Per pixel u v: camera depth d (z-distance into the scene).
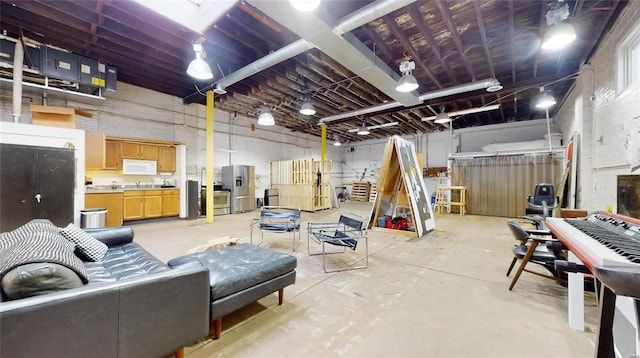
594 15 3.63
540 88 5.62
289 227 4.25
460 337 1.89
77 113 5.18
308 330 1.97
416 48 4.54
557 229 2.12
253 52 4.84
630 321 1.61
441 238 5.00
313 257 3.79
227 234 5.24
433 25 3.92
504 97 6.69
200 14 3.37
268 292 2.18
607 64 4.10
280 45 4.39
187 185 7.24
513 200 7.85
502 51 4.65
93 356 1.25
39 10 3.61
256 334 1.92
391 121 9.41
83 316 1.22
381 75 4.55
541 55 4.60
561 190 6.21
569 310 2.02
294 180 9.56
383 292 2.64
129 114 6.55
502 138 9.57
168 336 1.51
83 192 4.65
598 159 4.50
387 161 5.64
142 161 6.72
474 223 6.76
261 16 3.49
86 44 4.61
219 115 8.68
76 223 4.52
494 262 3.58
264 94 6.73
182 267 1.67
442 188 9.02
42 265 1.32
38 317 1.11
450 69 5.18
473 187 8.52
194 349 1.75
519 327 2.01
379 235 5.20
